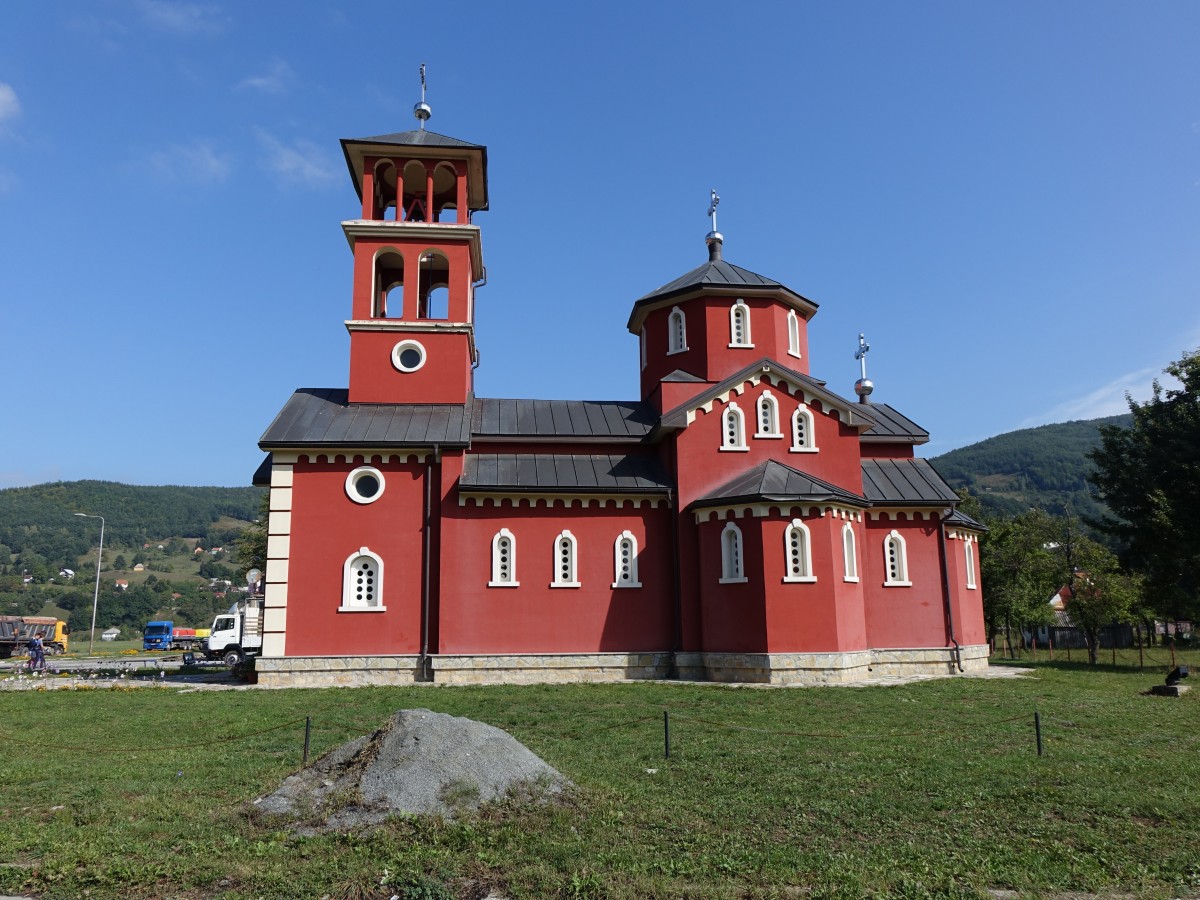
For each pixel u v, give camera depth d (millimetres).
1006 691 25312
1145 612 44281
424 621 28297
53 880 9164
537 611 28953
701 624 28766
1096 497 44031
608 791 12477
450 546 28844
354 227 31766
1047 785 13180
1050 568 55875
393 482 29172
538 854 9859
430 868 9422
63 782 13602
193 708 22281
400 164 33188
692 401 30188
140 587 151625
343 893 8789
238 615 54344
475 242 33156
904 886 8836
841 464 30766
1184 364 42844
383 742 12539
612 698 23281
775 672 26688
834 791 12758
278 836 10461
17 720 20438
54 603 142875
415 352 31922
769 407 31000
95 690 26891
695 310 33188
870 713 20750
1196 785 13352
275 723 19438
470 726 13031
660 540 30047
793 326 34469
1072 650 57188
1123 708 22250
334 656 27828
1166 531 39125
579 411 33719
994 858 9820
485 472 30094
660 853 9898
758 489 27906
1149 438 42125
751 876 9203
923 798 12414
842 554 28469
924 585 31688
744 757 15242
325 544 28500
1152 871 9531
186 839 10398
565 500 29828
